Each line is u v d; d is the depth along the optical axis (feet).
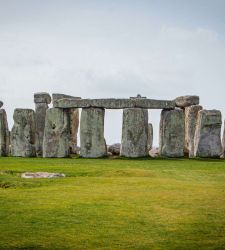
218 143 158.20
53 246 61.16
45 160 141.18
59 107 161.07
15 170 112.98
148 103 158.51
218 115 158.20
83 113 159.02
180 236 64.80
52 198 83.05
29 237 63.93
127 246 61.36
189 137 168.35
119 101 157.89
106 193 87.45
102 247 61.05
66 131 160.86
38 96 177.06
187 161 143.84
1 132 164.86
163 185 96.17
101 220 71.00
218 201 82.38
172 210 76.48
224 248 60.70
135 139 155.84
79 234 65.36
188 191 90.33
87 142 157.99
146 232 66.33
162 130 160.76
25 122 161.58
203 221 70.90
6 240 62.75
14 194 86.07
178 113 159.43
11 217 71.82
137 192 88.69
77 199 82.33
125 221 70.74
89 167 120.06
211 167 126.72
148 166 127.54
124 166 125.90
